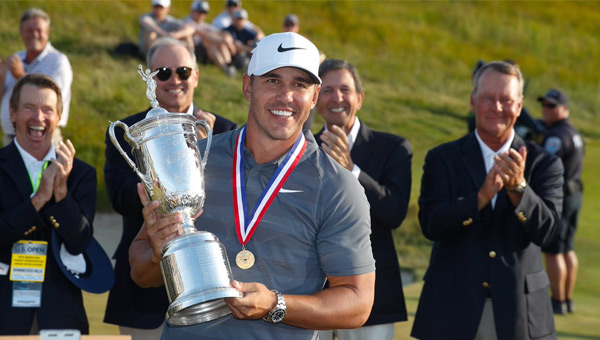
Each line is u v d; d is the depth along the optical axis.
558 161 4.05
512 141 4.07
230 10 14.34
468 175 4.02
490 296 3.87
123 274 4.12
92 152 10.41
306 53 2.48
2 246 3.66
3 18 14.21
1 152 3.83
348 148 3.97
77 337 2.42
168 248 2.39
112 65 13.20
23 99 3.79
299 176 2.54
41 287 3.72
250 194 2.55
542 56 20.27
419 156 11.74
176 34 13.14
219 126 4.20
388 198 4.04
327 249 2.50
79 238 3.74
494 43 20.62
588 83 18.73
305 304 2.40
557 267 6.44
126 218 4.19
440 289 3.94
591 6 23.94
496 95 3.95
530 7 23.17
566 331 5.98
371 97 15.23
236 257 2.49
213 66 13.72
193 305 2.35
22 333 3.65
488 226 3.91
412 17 21.14
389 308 4.07
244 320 2.51
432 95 16.33
